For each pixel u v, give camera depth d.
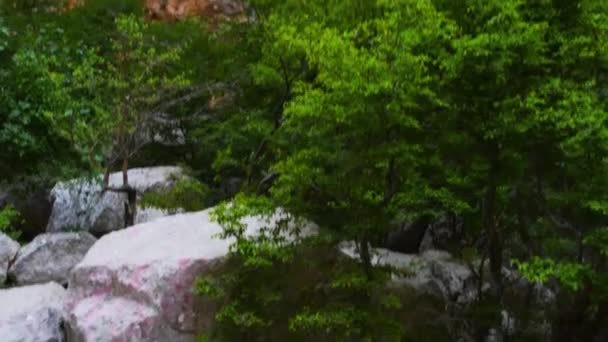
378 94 5.48
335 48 5.68
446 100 5.89
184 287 6.48
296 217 6.21
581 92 5.79
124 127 10.24
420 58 5.54
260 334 6.51
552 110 5.58
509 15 5.66
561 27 6.20
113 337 6.38
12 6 13.87
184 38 11.80
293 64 9.76
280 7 10.03
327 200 6.16
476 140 6.07
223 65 11.38
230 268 6.56
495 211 6.78
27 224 11.07
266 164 10.41
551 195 6.22
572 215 6.41
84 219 10.43
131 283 6.65
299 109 5.71
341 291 6.36
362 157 5.84
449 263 8.41
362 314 5.98
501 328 7.07
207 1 15.81
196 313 6.50
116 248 7.30
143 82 10.24
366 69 5.49
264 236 6.27
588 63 6.14
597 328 6.84
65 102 9.95
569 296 6.79
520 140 5.91
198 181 11.03
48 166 10.45
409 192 6.50
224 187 11.24
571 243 6.39
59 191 10.55
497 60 5.62
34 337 6.72
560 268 5.78
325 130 5.88
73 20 13.06
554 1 6.20
